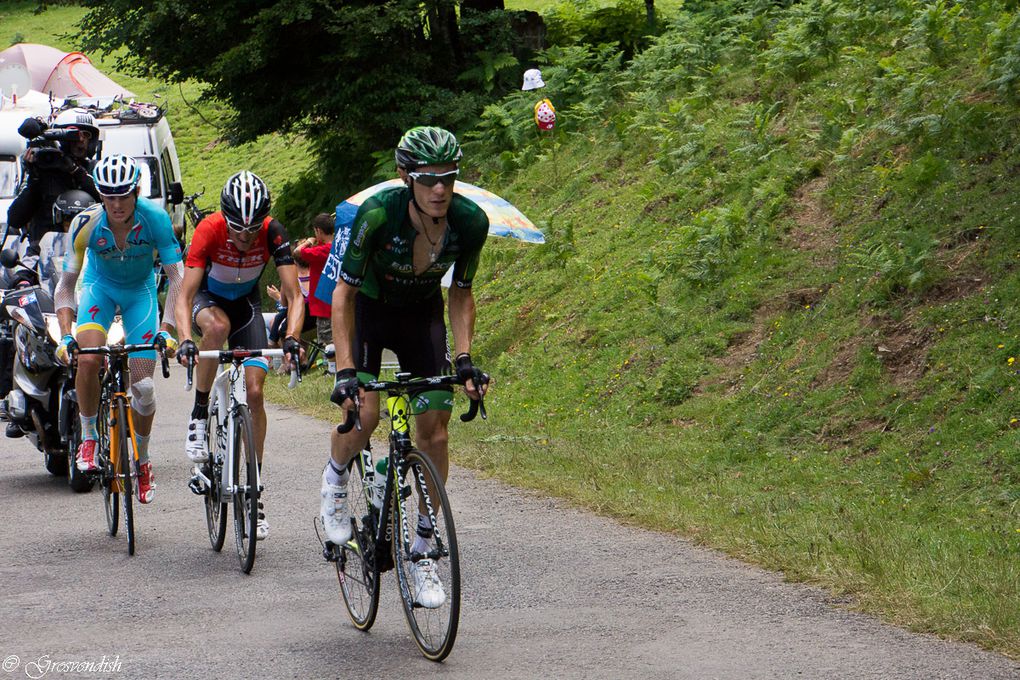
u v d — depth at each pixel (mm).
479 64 30859
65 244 10594
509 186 25203
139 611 8070
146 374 10023
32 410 12672
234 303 10156
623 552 9367
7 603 8328
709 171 19578
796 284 15250
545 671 6621
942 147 15531
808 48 21234
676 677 6453
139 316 10664
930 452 11211
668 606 7852
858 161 16797
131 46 30688
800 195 17234
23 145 25188
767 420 13008
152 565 9375
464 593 8359
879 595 7699
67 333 10297
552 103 27250
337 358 6773
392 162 28625
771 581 8359
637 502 10930
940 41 18109
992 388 11430
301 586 8680
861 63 19562
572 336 17719
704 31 25141
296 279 9648
